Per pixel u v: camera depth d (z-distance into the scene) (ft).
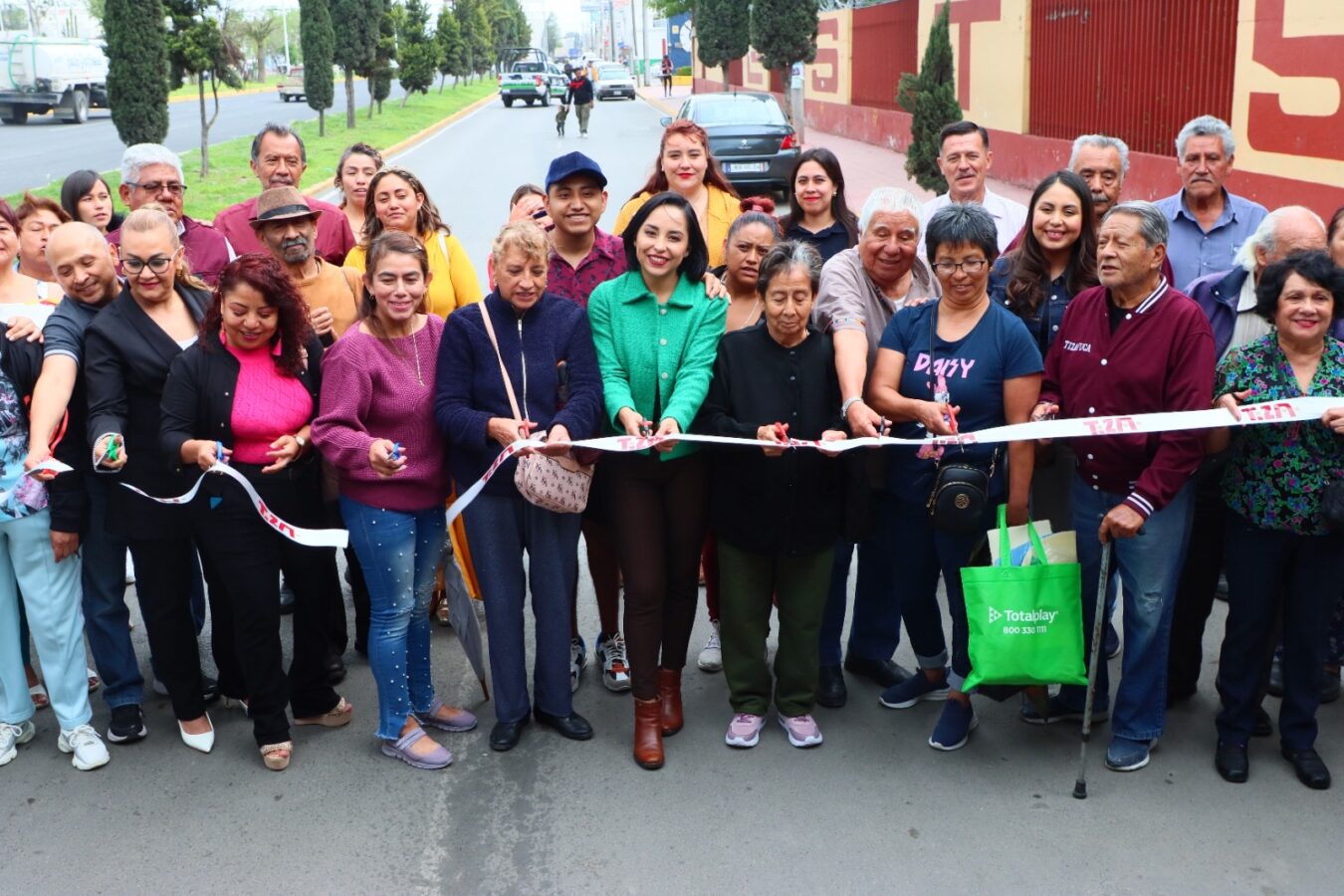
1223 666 13.51
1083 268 14.85
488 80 270.46
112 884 11.88
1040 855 12.01
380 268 13.08
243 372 13.55
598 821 12.81
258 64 236.22
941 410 13.28
